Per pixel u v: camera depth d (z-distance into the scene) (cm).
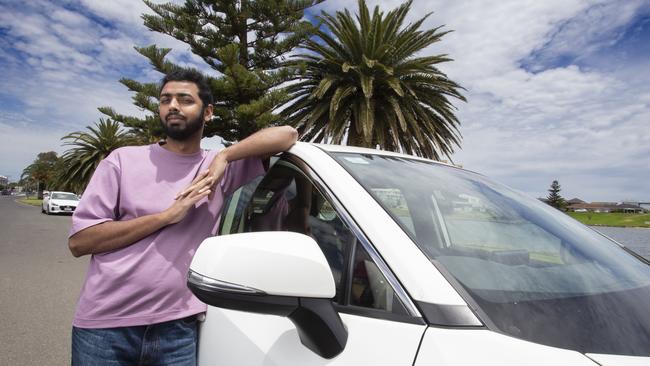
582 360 84
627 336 95
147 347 150
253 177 178
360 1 1898
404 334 94
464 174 182
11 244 996
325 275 95
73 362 152
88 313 149
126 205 159
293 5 1656
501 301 100
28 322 448
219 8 1650
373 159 159
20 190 16562
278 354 114
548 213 168
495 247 128
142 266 150
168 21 1608
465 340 88
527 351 85
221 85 1575
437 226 129
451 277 104
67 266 741
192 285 97
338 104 1705
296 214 146
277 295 92
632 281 127
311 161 148
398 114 1739
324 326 98
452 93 2006
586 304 106
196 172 172
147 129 1719
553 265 126
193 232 162
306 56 1941
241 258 93
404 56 1948
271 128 168
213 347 145
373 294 106
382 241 110
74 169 4384
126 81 1514
